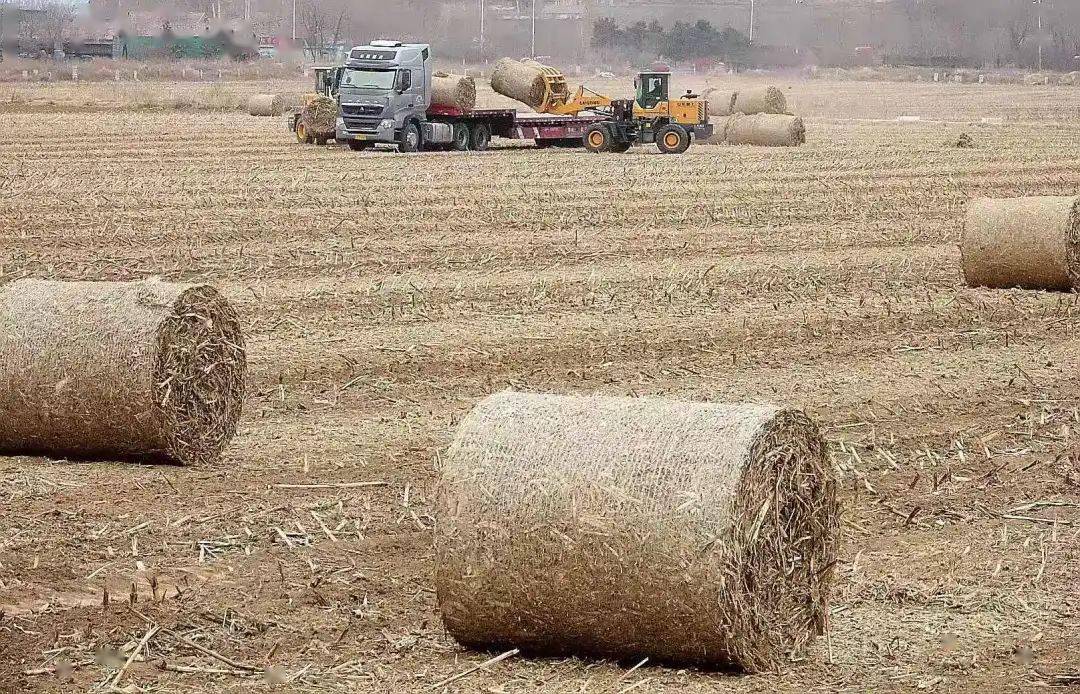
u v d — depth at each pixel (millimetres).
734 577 10477
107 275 30406
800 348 24047
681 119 66188
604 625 10859
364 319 26078
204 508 15273
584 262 32938
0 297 16938
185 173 50625
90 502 15438
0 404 16703
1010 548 14273
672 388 21172
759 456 10641
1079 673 11250
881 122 90438
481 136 66938
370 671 11227
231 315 17281
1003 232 29203
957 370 22453
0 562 13609
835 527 11656
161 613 12430
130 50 148375
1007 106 109250
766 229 38906
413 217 40031
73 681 11070
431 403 20234
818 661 11320
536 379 21703
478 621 11219
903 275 31516
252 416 19391
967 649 11695
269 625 12188
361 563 13695
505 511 10844
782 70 179625
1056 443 18266
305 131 66812
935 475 16688
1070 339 24906
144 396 16328
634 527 10523
